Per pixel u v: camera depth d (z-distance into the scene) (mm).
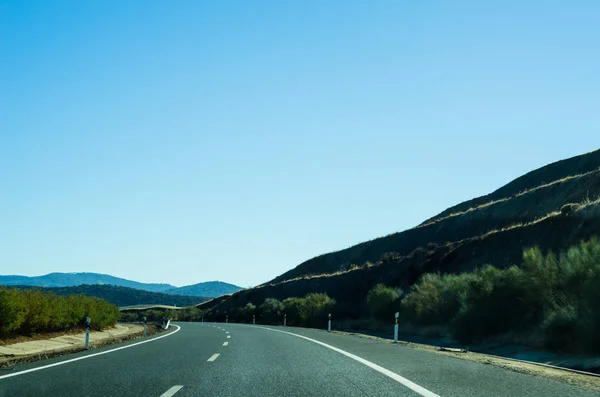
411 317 40250
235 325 55812
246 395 9484
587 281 21656
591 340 19891
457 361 15438
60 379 11586
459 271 50219
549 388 10102
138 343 23438
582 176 54312
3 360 16922
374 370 13039
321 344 22422
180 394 9578
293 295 89188
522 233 45844
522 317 26844
